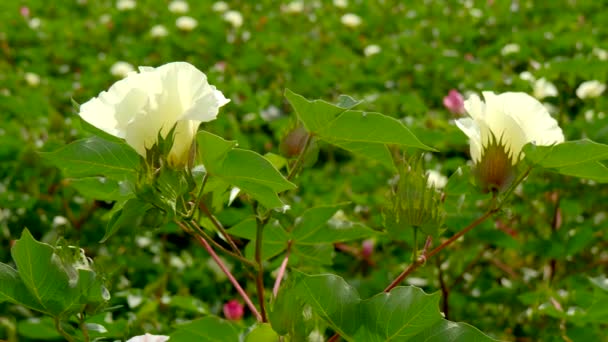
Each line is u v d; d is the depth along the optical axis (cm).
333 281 73
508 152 79
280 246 91
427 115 198
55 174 158
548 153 77
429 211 78
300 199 164
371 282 126
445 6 394
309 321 74
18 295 74
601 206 145
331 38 328
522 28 334
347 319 73
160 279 131
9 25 328
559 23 301
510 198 80
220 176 73
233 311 121
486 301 127
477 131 81
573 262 142
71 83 252
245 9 391
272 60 267
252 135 206
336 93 249
